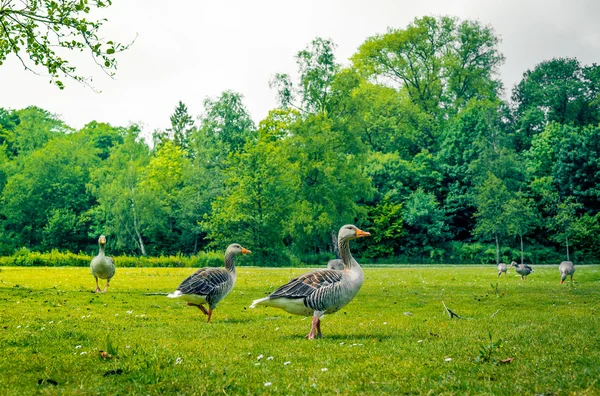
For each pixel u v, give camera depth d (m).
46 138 100.69
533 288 23.91
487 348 8.85
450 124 92.62
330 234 76.94
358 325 12.49
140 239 77.44
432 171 84.69
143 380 7.11
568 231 70.75
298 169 67.00
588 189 77.38
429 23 98.81
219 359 8.39
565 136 80.38
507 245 77.31
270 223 65.31
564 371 7.30
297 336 10.92
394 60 97.94
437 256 77.00
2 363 8.07
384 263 75.69
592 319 12.94
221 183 83.31
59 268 44.00
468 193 80.62
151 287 24.05
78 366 7.88
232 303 17.70
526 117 94.62
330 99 70.44
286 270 44.22
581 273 36.53
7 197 82.44
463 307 16.48
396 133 92.44
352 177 69.31
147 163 88.94
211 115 94.31
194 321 13.29
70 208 84.69
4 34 16.50
